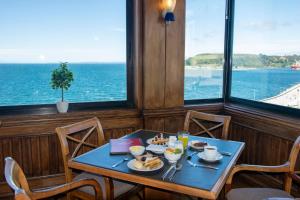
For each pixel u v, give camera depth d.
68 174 2.05
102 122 2.91
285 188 1.98
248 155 3.05
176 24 2.98
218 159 1.73
